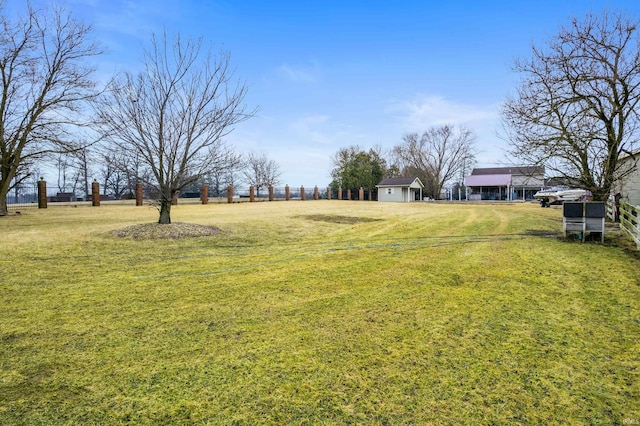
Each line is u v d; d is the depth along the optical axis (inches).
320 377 105.7
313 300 173.6
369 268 235.1
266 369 110.1
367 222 505.0
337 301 171.9
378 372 108.3
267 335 134.3
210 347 124.4
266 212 632.4
